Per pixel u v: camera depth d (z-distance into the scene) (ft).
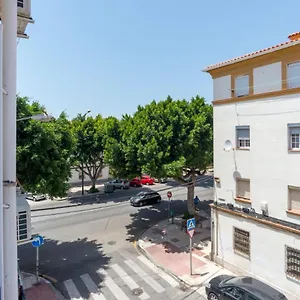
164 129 61.41
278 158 37.70
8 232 12.46
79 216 78.89
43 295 38.73
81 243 58.95
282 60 37.24
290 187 36.47
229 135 44.88
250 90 41.60
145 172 58.49
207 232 64.44
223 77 45.93
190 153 62.08
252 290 32.50
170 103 66.95
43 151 44.16
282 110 37.14
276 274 37.96
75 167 110.01
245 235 42.68
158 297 37.99
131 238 61.98
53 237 62.54
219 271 45.03
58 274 45.03
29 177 43.96
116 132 78.07
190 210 73.26
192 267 46.80
